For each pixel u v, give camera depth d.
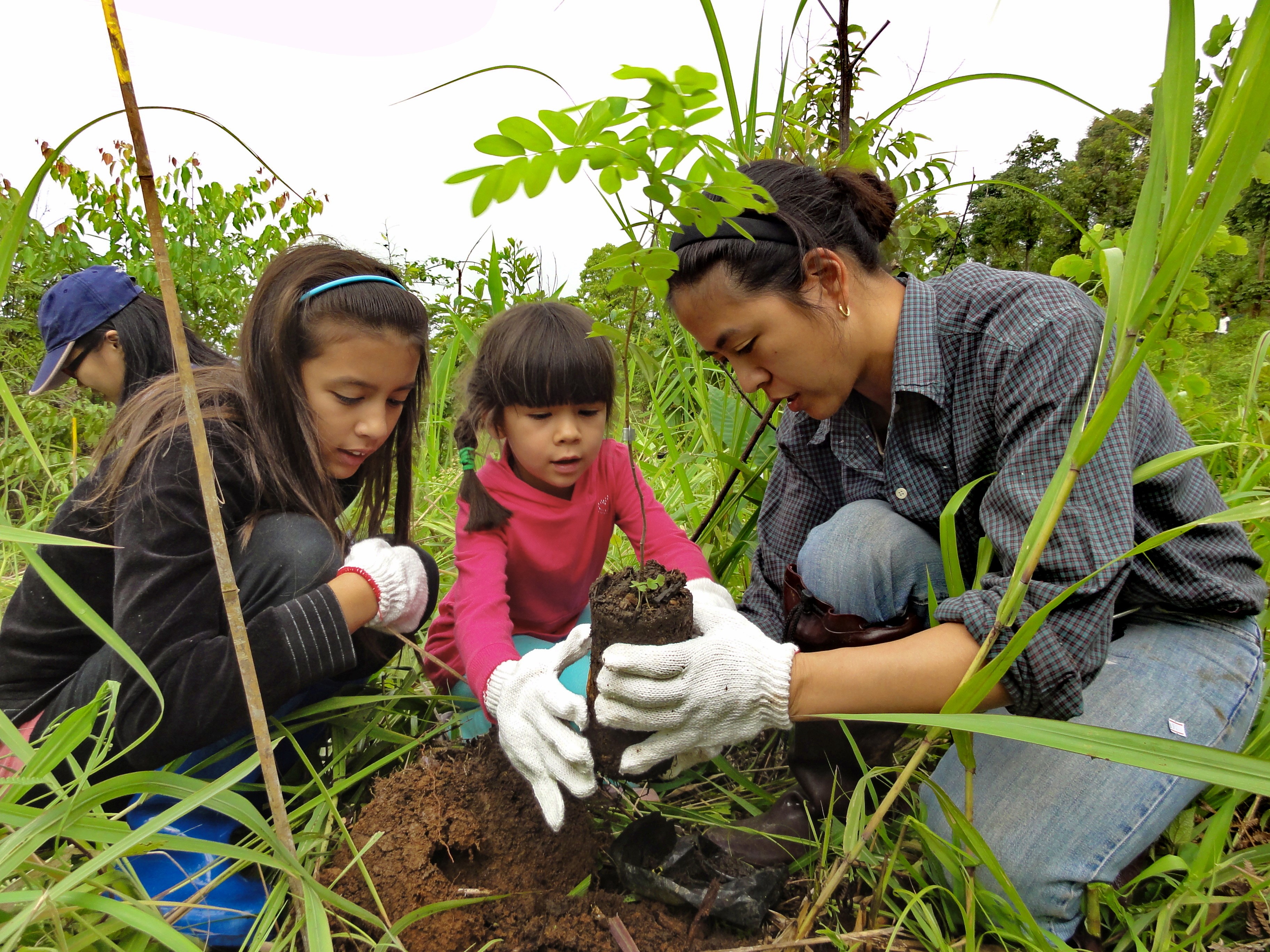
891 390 1.58
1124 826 1.29
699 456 2.12
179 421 1.36
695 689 1.24
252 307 1.43
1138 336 0.89
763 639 1.28
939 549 1.65
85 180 4.63
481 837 1.33
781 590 1.90
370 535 1.78
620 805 1.60
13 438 3.52
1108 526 1.20
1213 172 0.83
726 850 1.42
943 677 1.20
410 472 1.70
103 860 0.91
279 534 1.43
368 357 1.40
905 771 1.16
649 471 2.70
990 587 1.25
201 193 4.96
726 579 2.25
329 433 1.46
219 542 0.94
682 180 0.78
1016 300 1.40
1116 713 1.38
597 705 1.29
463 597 1.74
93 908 0.93
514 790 1.38
